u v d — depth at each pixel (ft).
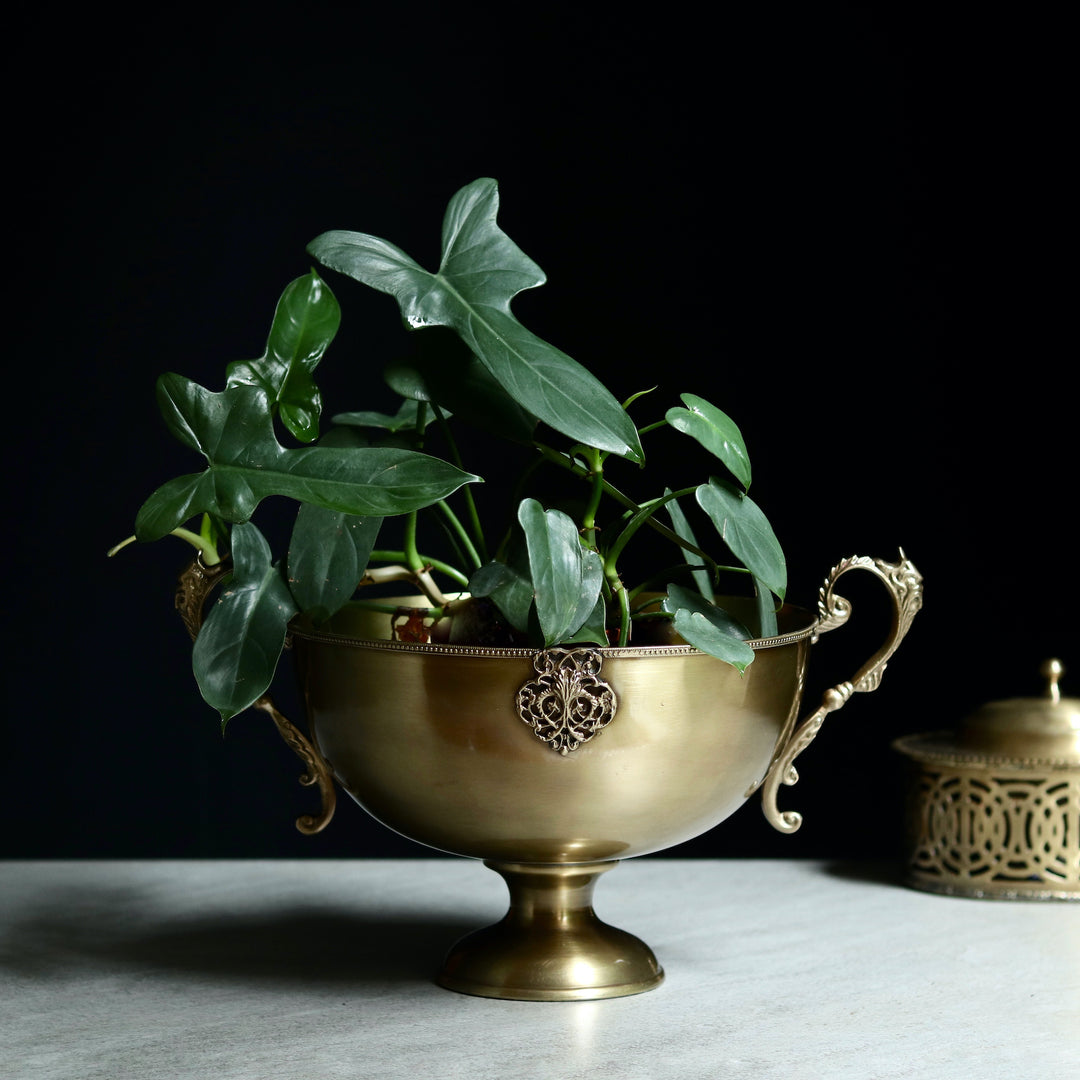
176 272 6.78
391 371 4.87
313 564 4.86
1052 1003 4.82
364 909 5.40
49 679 6.88
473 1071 4.46
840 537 6.82
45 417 6.81
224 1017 4.71
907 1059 4.54
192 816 6.93
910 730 6.88
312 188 6.77
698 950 5.12
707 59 6.75
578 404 4.63
